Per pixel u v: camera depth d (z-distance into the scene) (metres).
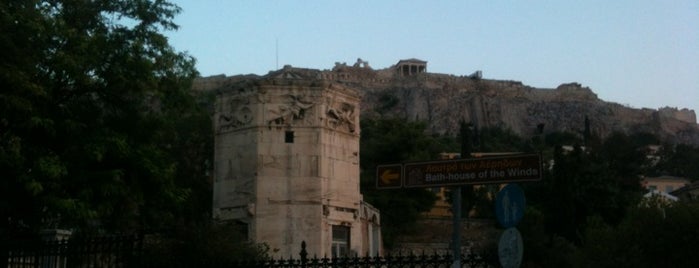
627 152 106.44
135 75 24.72
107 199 23.86
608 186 72.00
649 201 43.53
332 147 39.84
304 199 38.38
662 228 38.50
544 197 73.94
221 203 39.53
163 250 23.95
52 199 22.00
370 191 73.31
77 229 26.45
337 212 39.53
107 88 24.72
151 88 24.92
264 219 37.94
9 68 21.50
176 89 26.39
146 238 25.98
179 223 26.98
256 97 39.22
